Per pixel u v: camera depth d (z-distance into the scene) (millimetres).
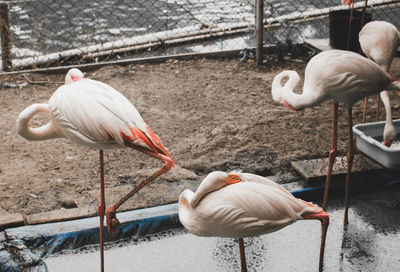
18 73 7176
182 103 6277
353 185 4504
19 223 3844
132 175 4625
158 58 7762
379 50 4676
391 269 3574
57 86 6883
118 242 3879
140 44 8477
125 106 3057
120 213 4004
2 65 7379
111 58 8141
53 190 4379
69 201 4215
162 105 6211
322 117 5895
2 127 5551
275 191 2936
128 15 10625
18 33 9109
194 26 9461
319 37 8883
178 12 10891
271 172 4719
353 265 3609
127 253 3750
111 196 4227
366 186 4547
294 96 3803
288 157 4961
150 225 3961
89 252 3760
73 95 3059
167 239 3910
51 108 3115
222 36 9094
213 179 2852
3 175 4582
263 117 5883
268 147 5176
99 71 7336
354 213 4227
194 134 5469
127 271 3551
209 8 11258
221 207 2801
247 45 8578
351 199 4434
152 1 11867
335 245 3822
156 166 4836
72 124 3033
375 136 5004
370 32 4766
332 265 3602
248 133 5484
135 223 3926
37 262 3564
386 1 10633
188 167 4789
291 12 10422
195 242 3865
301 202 3006
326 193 4129
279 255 3707
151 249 3795
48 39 8883
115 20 10203
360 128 4949
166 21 9297
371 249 3785
